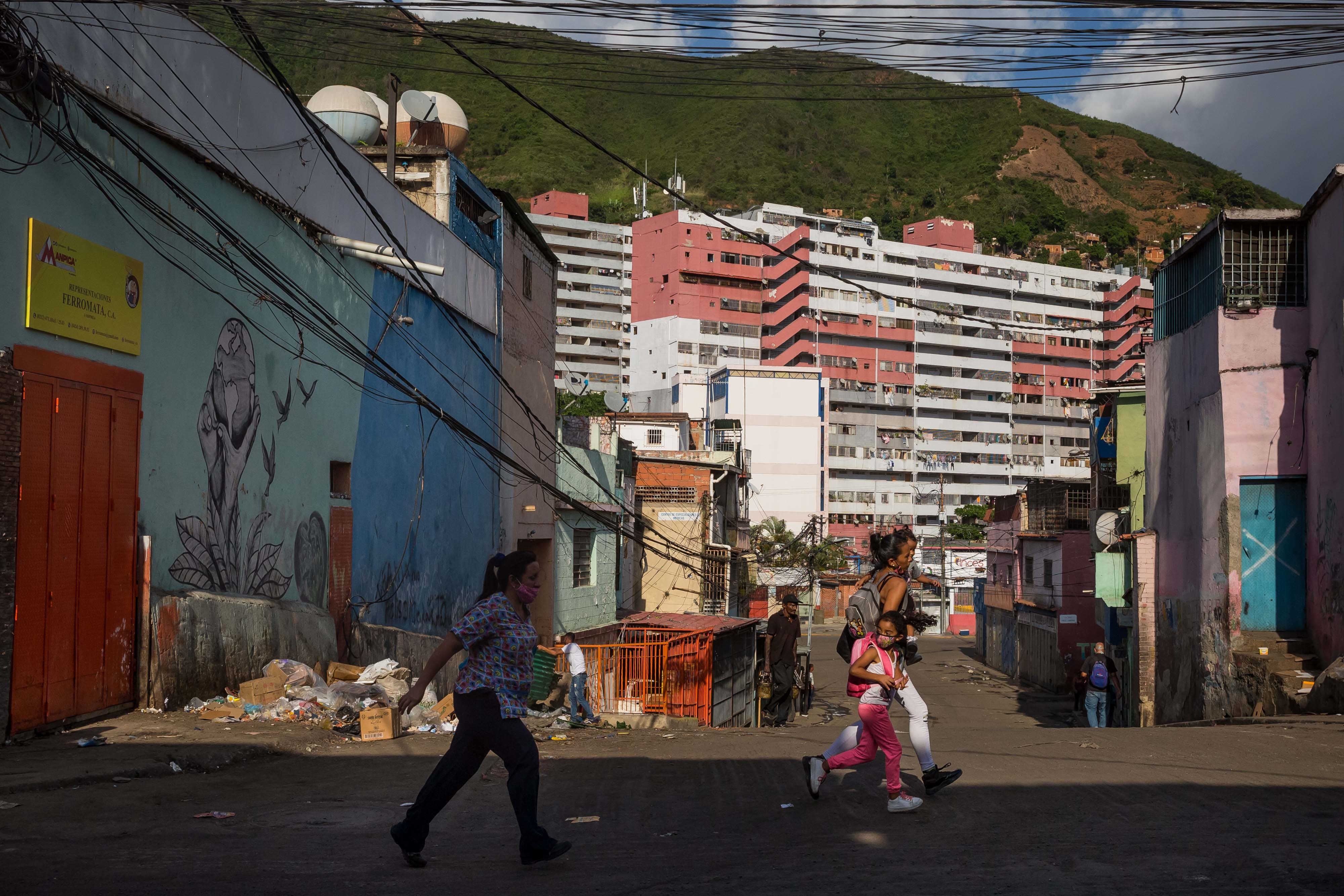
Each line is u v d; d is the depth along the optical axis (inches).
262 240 509.0
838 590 3095.5
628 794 298.7
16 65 336.8
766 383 3243.1
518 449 909.8
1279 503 617.6
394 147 761.6
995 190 7362.2
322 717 426.0
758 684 1009.5
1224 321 629.9
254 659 458.9
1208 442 660.1
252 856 213.0
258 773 325.1
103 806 261.9
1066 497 1480.1
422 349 711.7
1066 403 4419.3
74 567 364.8
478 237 843.4
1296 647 593.3
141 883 187.8
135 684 399.9
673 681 789.2
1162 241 7342.5
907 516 4001.0
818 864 206.8
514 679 213.3
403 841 205.2
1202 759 350.3
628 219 5191.9
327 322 572.7
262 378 504.7
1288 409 613.6
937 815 254.1
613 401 1195.9
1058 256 5689.0
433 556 727.7
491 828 248.5
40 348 351.9
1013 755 363.6
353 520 603.2
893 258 4158.5
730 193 6653.5
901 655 270.4
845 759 269.6
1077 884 186.9
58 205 363.3
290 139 536.1
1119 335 4485.7
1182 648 718.5
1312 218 607.2
